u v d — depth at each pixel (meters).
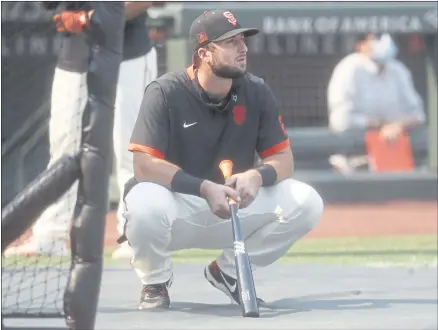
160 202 15.57
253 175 15.55
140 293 18.34
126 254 24.70
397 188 45.38
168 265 16.66
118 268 22.61
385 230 35.28
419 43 53.19
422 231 34.94
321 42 53.47
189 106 15.69
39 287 15.20
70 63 19.42
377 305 17.16
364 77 46.91
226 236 16.27
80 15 10.54
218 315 15.90
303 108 53.81
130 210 15.66
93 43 10.62
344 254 27.14
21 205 10.88
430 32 47.47
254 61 53.28
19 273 16.23
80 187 10.72
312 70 53.72
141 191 15.67
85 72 10.92
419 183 45.47
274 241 16.55
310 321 15.27
